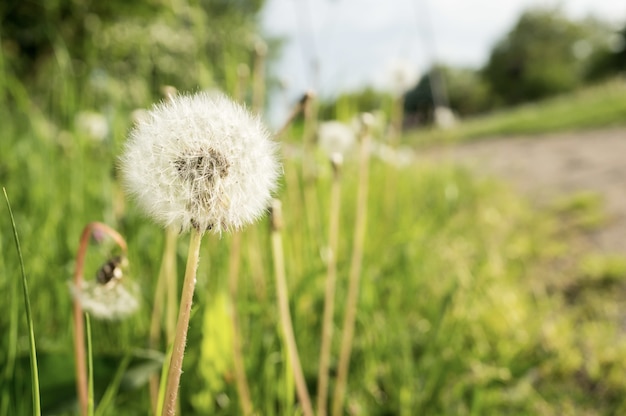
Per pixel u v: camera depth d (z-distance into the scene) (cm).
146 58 64
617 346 53
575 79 1051
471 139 353
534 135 319
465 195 128
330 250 33
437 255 73
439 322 45
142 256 44
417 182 108
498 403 43
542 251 87
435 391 41
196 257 17
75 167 48
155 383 30
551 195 140
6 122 56
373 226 62
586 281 73
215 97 19
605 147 226
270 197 18
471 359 46
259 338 37
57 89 57
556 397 45
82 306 25
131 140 17
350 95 55
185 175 16
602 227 100
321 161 54
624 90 419
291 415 31
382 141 66
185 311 17
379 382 44
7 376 28
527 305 62
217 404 35
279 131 29
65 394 28
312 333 44
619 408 43
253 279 40
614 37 1005
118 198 40
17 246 19
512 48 1083
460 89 738
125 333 38
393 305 50
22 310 35
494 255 75
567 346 52
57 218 45
